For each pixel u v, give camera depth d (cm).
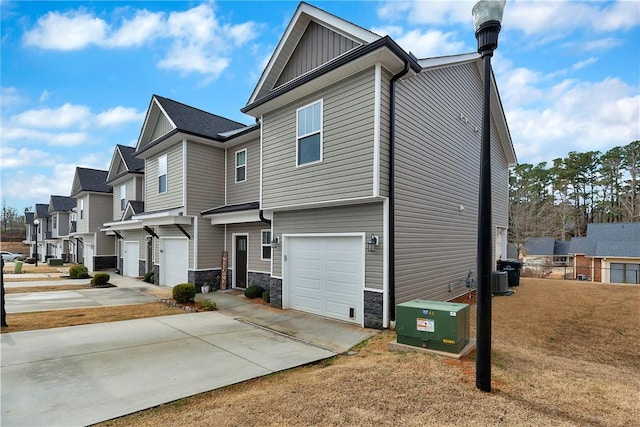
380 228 732
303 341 668
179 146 1307
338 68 729
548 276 2534
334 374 465
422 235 866
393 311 727
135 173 1884
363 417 342
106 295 1235
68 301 1111
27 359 541
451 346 524
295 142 880
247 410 363
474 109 1219
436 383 423
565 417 349
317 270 878
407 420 336
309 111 848
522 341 644
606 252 2380
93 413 369
